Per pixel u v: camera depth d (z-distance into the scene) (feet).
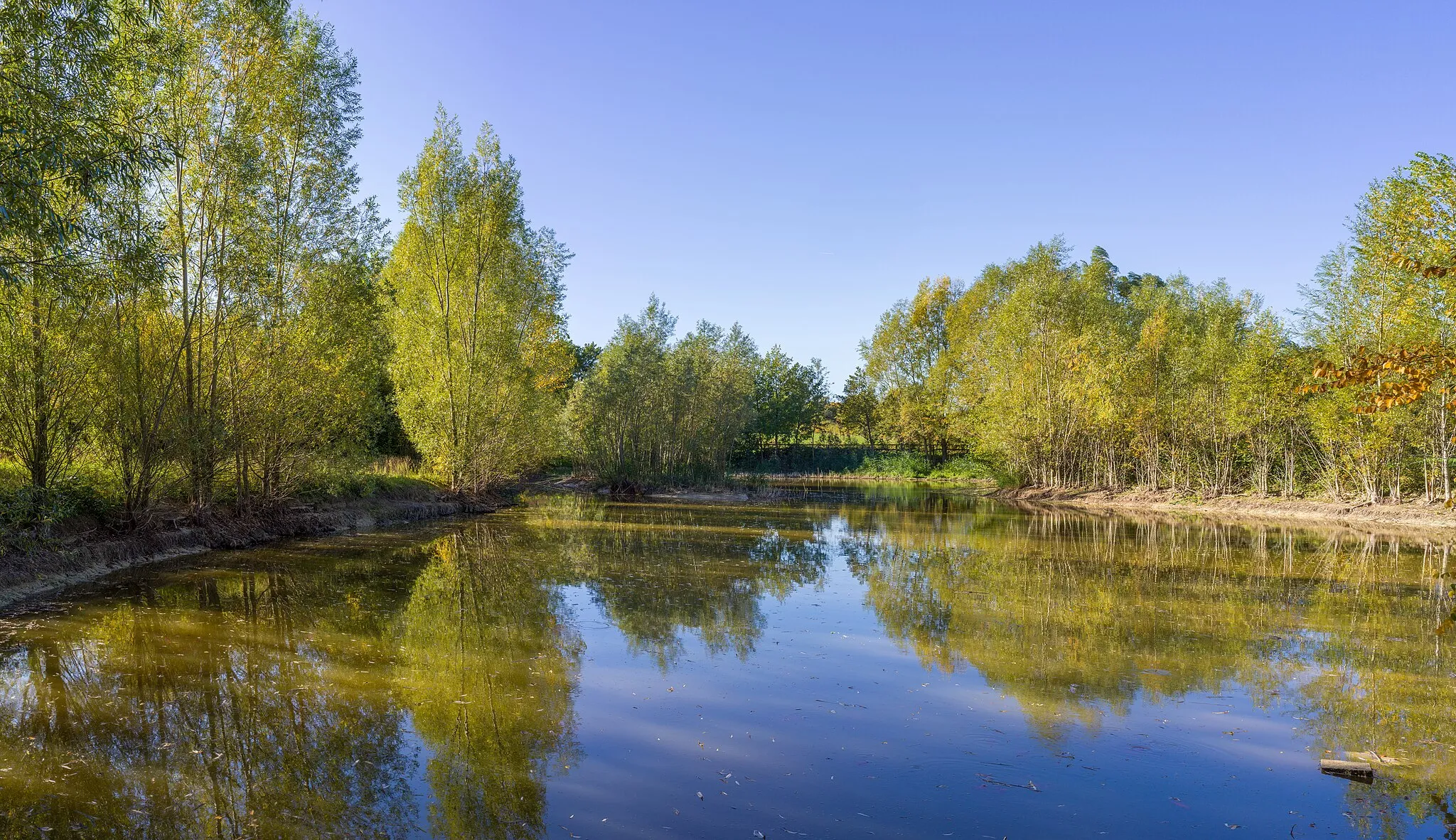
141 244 49.06
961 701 32.99
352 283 79.30
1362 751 28.09
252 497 77.00
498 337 112.37
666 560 69.77
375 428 87.51
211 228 65.62
